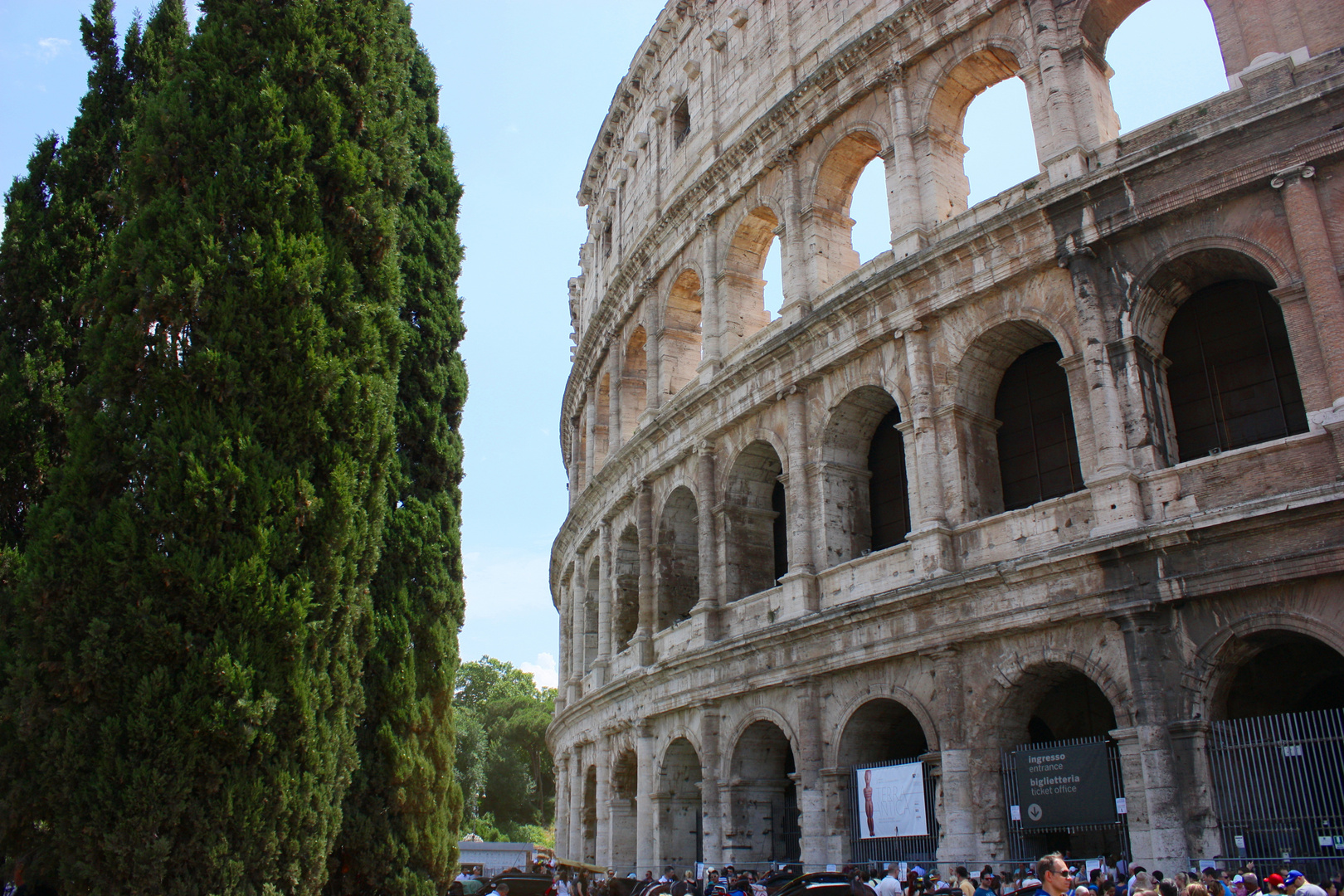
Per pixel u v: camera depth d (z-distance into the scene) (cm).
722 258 5047
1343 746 2641
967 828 3192
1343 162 2864
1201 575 2825
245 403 2286
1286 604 2708
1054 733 3725
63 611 2072
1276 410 3170
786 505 4409
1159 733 2825
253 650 2112
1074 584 3083
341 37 2795
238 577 2103
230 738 2017
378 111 2847
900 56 4188
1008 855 3106
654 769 4819
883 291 3866
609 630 5769
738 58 5319
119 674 2028
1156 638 2911
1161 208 3145
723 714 4322
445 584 2895
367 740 2597
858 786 3588
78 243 2992
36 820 2064
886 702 3697
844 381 4078
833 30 4666
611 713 5400
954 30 3994
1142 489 3073
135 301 2302
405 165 2883
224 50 2617
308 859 2134
